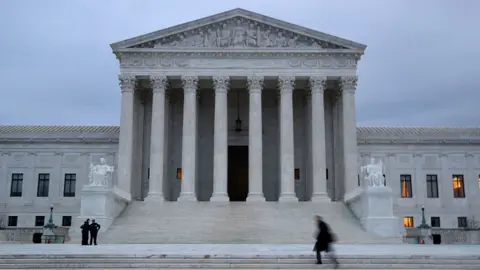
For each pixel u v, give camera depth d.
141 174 72.62
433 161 80.31
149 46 68.75
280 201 64.19
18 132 81.00
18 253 31.42
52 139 80.25
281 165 66.81
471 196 79.75
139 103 72.88
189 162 66.19
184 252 32.97
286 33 69.00
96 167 55.09
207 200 74.69
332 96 74.75
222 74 68.06
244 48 68.19
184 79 67.81
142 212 58.19
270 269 28.14
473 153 80.62
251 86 68.00
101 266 29.08
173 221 54.19
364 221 53.00
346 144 67.12
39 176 79.94
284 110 67.44
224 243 47.78
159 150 66.50
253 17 68.88
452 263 29.62
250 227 52.12
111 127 85.75
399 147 80.38
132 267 28.98
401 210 78.69
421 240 56.44
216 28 69.19
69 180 79.81
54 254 30.36
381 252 33.69
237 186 77.62
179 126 75.81
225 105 67.62
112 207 55.19
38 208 78.81
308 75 68.25
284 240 48.47
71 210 78.69
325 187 66.12
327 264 28.77
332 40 68.50
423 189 79.38
